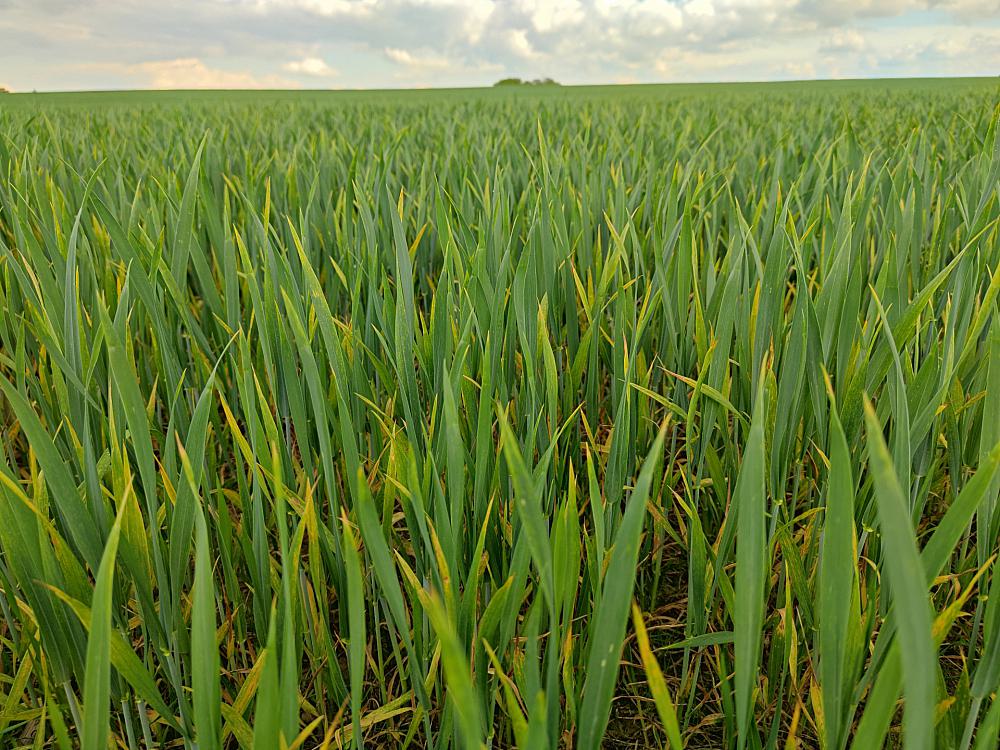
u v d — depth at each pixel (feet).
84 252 6.03
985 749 2.17
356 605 2.56
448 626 1.99
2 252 5.38
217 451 6.79
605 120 25.71
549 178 6.97
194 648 2.51
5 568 4.34
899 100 41.81
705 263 6.39
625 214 7.62
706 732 5.05
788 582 3.76
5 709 4.07
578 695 3.99
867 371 4.17
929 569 2.65
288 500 4.40
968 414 4.70
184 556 3.57
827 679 2.68
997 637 2.85
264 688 2.34
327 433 3.86
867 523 4.00
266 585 3.96
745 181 12.69
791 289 6.76
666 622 5.98
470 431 4.55
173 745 4.68
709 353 4.26
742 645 2.59
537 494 3.34
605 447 5.39
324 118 31.68
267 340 4.41
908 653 1.78
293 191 9.25
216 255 7.24
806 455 5.38
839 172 9.25
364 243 6.83
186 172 9.96
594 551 3.76
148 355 6.84
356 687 2.71
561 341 6.13
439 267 8.82
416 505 3.13
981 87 59.57
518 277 4.64
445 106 41.93
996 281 3.87
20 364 4.37
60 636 3.47
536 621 2.78
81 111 40.88
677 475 5.46
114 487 3.61
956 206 7.72
